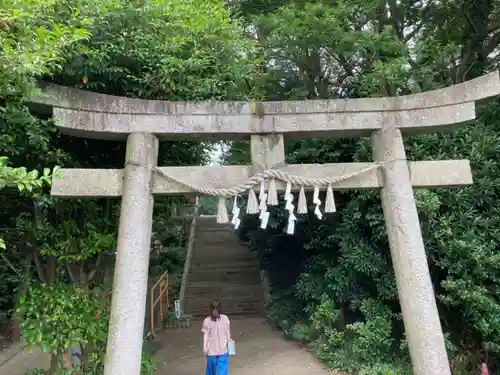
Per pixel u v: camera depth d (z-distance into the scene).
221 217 4.11
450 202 6.01
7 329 8.70
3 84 2.97
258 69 7.66
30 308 4.32
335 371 6.63
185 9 4.48
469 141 6.28
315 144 7.50
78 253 4.55
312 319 7.80
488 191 6.00
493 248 5.82
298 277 9.79
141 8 3.95
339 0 6.98
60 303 4.37
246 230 12.10
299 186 4.24
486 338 5.55
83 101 4.02
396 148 4.33
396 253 4.16
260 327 10.23
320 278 7.94
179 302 11.55
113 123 4.13
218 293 12.96
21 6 2.82
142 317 3.86
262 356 7.86
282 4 8.32
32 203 4.68
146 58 4.16
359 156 6.53
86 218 4.77
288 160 7.55
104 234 4.76
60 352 4.64
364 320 7.74
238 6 8.44
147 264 3.98
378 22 7.84
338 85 8.52
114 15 3.85
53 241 4.61
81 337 4.41
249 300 12.43
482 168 6.10
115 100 4.16
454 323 6.37
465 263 5.70
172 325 10.55
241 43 5.10
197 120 4.27
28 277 4.63
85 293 4.71
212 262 15.56
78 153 4.87
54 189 3.97
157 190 4.16
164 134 4.26
